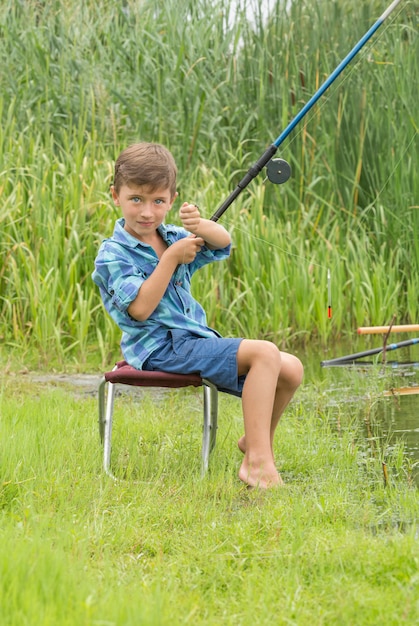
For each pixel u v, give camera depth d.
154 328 4.64
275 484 4.38
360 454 5.07
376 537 3.60
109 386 4.70
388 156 9.75
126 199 4.60
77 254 8.34
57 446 4.75
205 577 3.25
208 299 8.48
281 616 2.88
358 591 3.03
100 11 10.78
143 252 4.68
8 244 8.38
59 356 7.82
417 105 9.71
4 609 2.72
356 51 4.92
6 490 4.05
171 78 10.09
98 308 8.52
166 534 3.67
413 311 9.30
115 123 9.84
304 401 6.43
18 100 9.83
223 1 10.49
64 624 2.62
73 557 3.25
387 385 6.88
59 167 8.88
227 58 10.50
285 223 9.65
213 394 4.62
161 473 4.55
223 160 10.14
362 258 9.33
